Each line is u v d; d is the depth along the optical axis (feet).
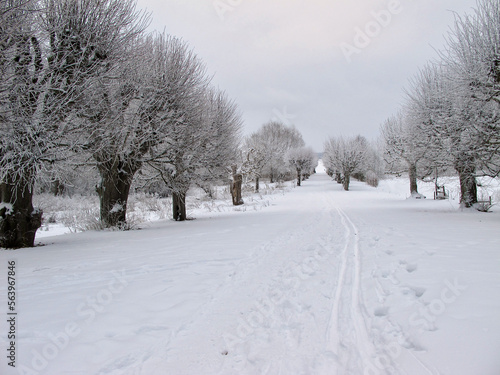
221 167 56.75
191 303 13.48
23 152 24.98
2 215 28.14
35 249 27.07
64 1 29.45
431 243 22.39
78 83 28.94
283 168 172.14
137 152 41.16
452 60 44.01
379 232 29.84
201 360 9.16
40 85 26.71
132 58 35.99
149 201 79.41
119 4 33.99
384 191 122.01
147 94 39.09
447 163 50.70
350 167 133.08
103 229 41.34
